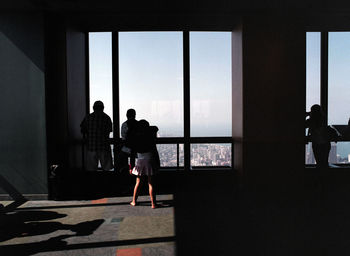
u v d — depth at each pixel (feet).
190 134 23.70
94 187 21.74
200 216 16.31
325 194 20.57
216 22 21.79
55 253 12.04
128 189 21.77
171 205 18.33
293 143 20.90
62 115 20.63
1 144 19.62
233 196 20.35
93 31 23.56
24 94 19.52
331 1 18.47
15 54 19.42
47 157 19.63
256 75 20.66
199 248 12.42
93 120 21.11
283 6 19.34
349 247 12.44
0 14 19.24
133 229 14.49
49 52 19.99
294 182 20.94
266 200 19.34
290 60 20.72
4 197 19.71
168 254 11.89
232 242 13.00
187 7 19.54
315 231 14.16
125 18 20.81
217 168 23.52
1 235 13.91
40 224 15.26
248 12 20.33
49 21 20.01
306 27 22.88
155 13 20.25
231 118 23.70
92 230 14.40
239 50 21.29
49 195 19.67
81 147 23.27
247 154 20.81
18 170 19.69
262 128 20.76
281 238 13.38
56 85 20.45
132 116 19.51
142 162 17.58
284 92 20.76
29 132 19.61
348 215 16.34
